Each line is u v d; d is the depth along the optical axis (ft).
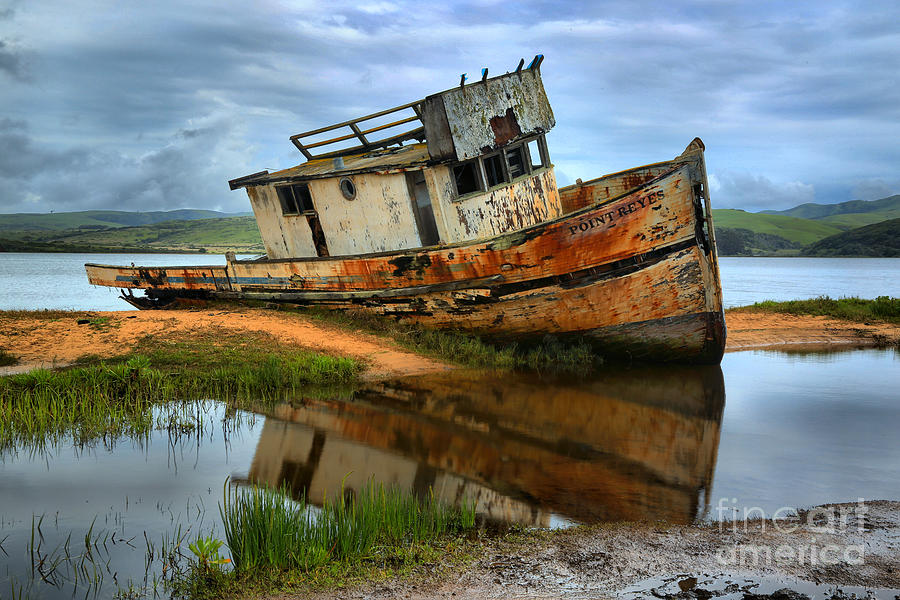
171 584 16.89
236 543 18.17
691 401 37.19
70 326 48.34
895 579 16.72
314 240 56.75
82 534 19.84
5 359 41.09
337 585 16.53
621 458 26.96
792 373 45.78
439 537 19.24
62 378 36.73
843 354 54.19
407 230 50.42
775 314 69.77
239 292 60.23
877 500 22.15
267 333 48.80
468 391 39.52
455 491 23.24
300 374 41.42
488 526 20.10
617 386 41.14
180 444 29.27
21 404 33.73
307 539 18.43
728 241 515.50
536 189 52.70
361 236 53.01
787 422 32.68
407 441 29.55
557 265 45.11
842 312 69.36
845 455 27.14
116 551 18.75
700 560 17.70
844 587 16.33
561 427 31.78
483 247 45.96
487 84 48.57
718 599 15.75
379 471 25.57
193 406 35.65
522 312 48.29
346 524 18.78
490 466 26.03
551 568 17.29
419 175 50.21
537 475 24.91
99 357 42.73
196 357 43.27
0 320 48.78
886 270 263.08
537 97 52.85
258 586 16.56
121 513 21.48
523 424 32.35
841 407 35.83
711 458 26.76
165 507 21.98
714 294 45.21
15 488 23.77
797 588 16.25
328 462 26.76
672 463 26.17
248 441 29.68
